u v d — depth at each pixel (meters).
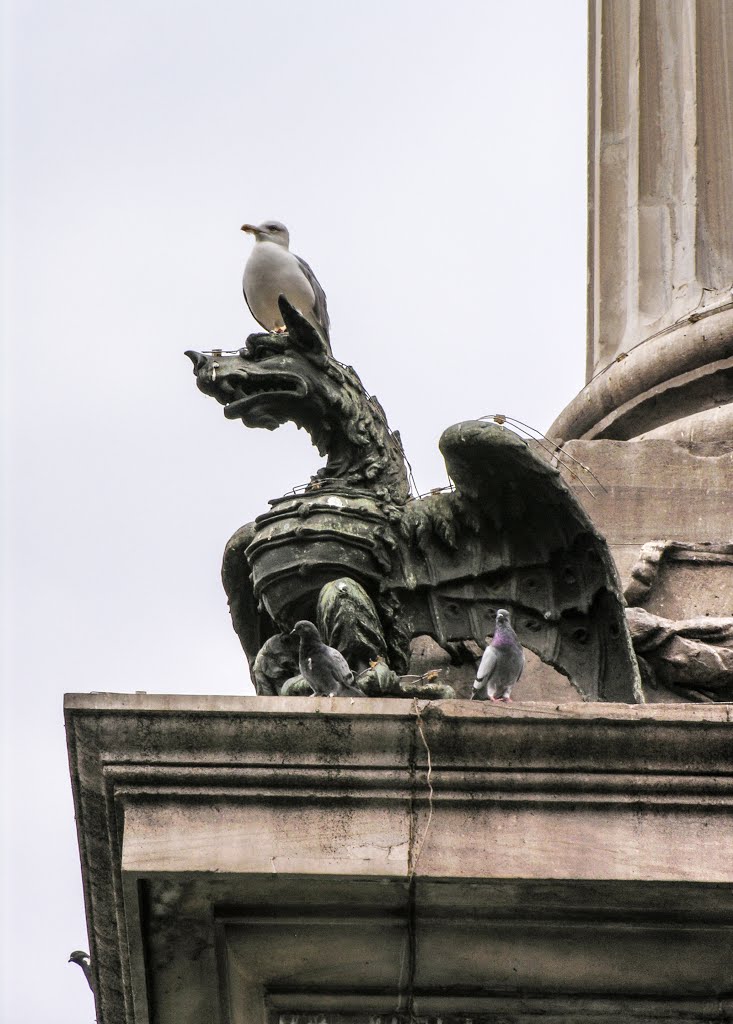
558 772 15.07
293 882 14.91
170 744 15.10
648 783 15.03
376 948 15.36
